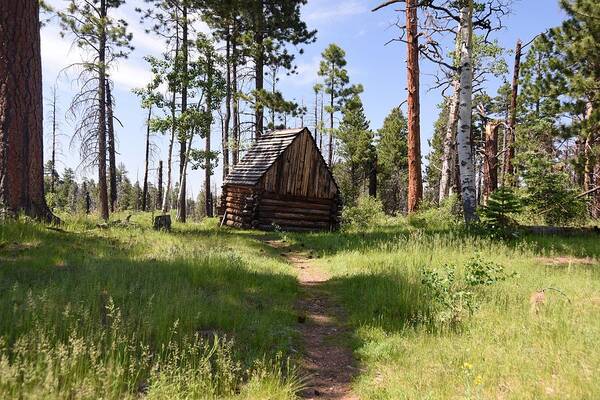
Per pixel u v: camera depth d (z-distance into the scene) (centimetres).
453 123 2522
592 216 2212
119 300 651
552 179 1809
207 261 950
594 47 1872
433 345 594
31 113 1232
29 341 460
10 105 1192
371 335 661
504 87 3388
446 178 2539
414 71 2159
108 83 2847
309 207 2344
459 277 870
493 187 2984
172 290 714
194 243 1276
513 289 796
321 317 782
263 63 3409
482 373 487
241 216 2302
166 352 506
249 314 686
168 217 1650
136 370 469
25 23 1218
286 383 493
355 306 812
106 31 2352
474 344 565
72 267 824
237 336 600
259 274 988
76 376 416
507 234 1395
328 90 4562
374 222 2377
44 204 1268
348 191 4956
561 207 1789
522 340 564
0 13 1189
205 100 2656
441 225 1856
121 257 963
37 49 1255
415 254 1144
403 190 6425
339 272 1127
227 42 3288
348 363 587
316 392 498
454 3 1930
